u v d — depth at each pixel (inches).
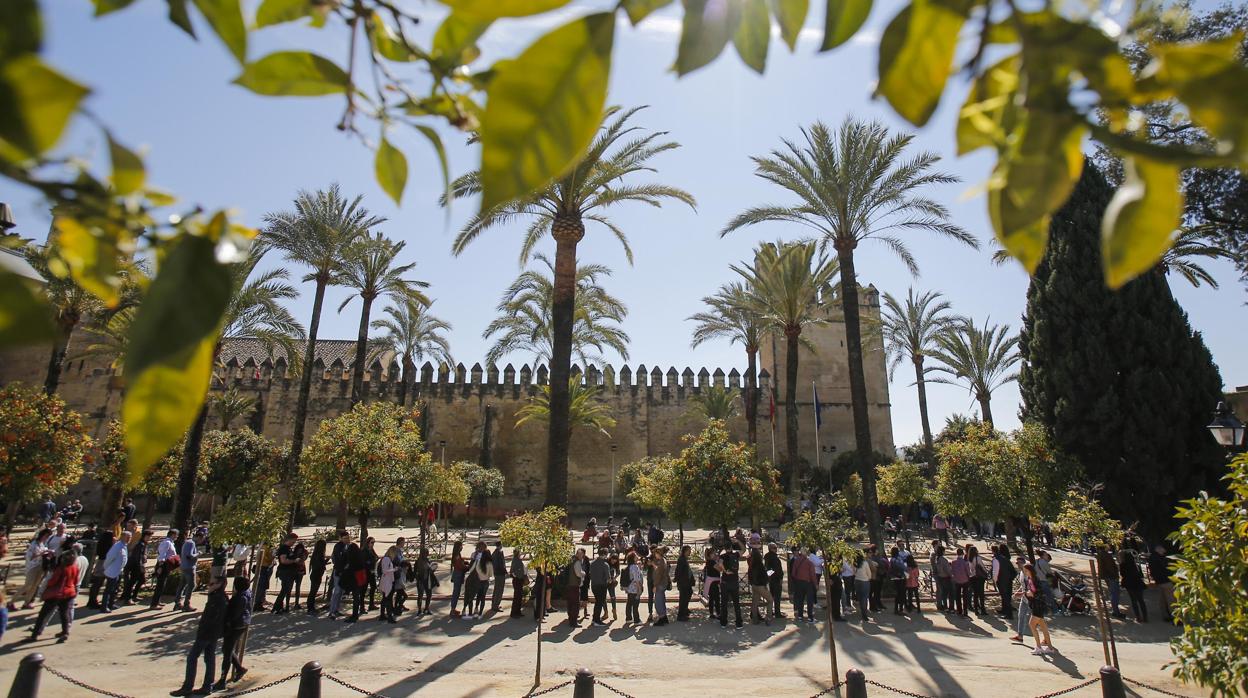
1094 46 21.5
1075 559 917.8
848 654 468.8
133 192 23.8
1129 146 21.0
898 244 795.4
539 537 457.1
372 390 1766.7
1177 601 249.3
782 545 1001.5
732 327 1336.1
